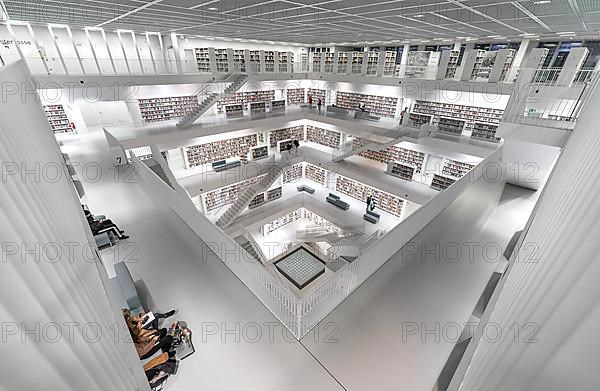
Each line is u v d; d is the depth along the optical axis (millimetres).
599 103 1620
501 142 10305
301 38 13359
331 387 3021
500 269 4598
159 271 4516
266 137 16266
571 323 718
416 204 12797
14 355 729
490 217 6074
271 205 15141
